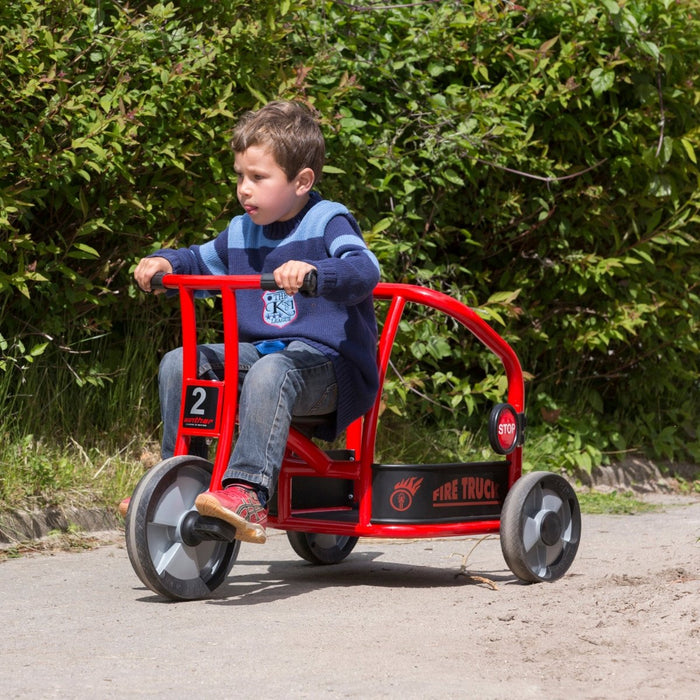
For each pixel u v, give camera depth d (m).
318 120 7.27
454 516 5.14
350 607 4.51
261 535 4.44
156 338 7.72
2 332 6.97
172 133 6.83
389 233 8.38
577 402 9.90
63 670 3.46
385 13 8.36
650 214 9.67
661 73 9.12
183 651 3.70
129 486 6.91
